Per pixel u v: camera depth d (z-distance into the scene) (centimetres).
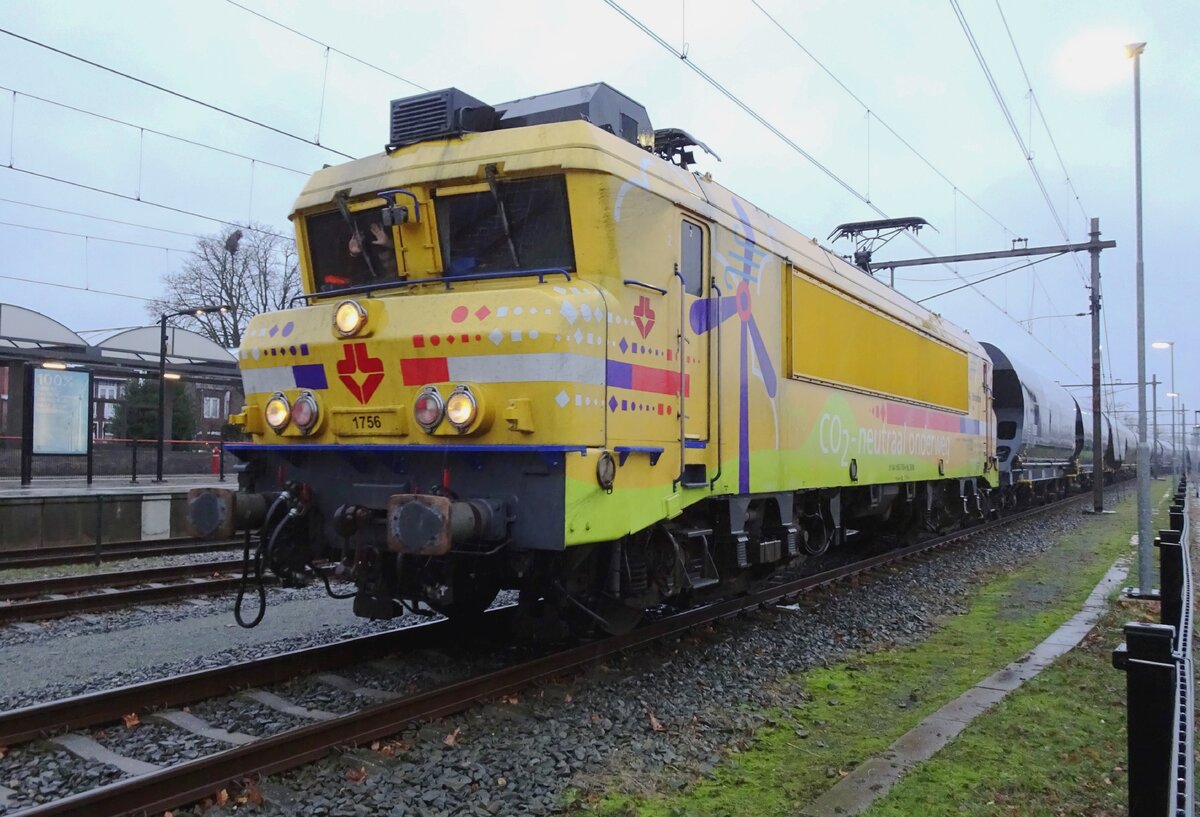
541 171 570
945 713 577
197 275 4616
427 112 636
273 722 526
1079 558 1397
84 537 1342
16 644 751
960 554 1392
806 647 768
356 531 573
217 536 584
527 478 521
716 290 700
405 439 552
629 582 636
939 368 1375
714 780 472
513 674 592
